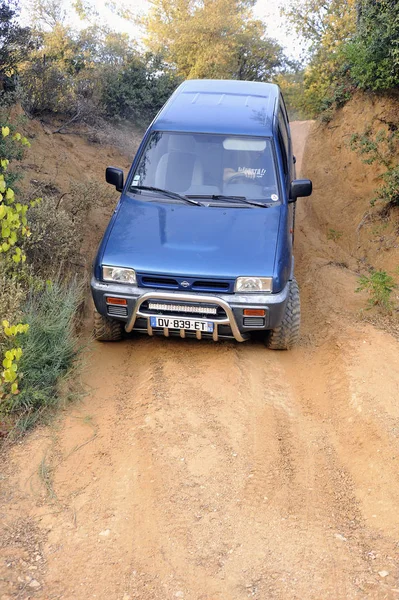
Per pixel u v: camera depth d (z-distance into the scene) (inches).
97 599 135.3
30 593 136.2
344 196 447.5
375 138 436.8
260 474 178.7
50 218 284.7
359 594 137.3
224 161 269.7
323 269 354.0
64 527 156.7
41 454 184.2
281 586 139.3
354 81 483.8
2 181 204.4
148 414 202.4
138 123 582.2
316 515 164.4
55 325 224.4
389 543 153.2
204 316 229.0
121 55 631.2
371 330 269.4
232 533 155.5
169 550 149.1
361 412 207.2
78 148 481.1
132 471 176.4
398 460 181.0
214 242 236.7
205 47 939.3
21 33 427.2
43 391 207.5
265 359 249.0
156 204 257.9
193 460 181.6
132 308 229.6
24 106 465.1
